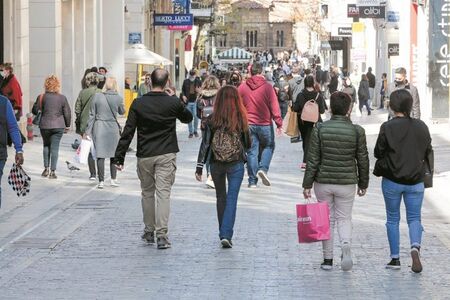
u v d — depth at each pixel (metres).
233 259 23.67
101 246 25.55
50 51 65.88
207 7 155.75
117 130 37.31
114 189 37.28
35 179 39.78
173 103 25.03
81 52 75.31
